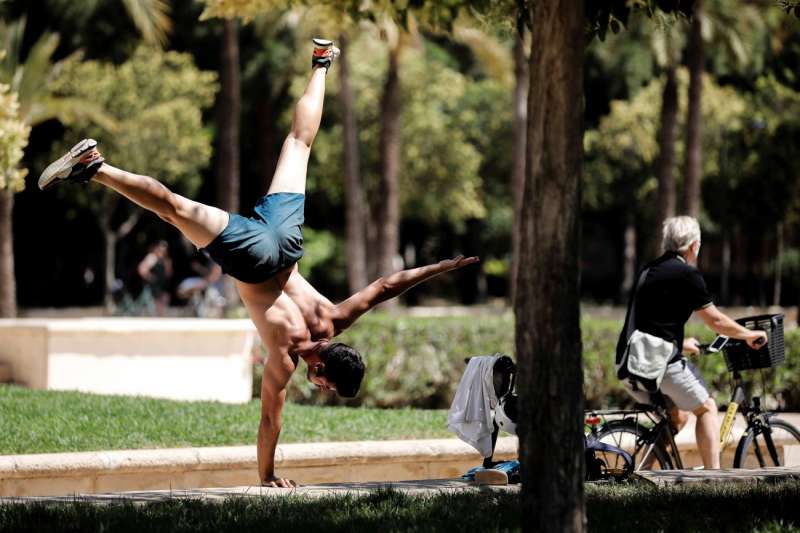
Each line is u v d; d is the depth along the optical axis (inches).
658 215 3250.5
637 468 895.7
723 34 3137.3
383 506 678.5
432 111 4731.8
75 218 4805.6
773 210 4424.2
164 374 1528.1
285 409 1242.6
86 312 4451.3
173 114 4116.6
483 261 5669.3
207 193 5073.8
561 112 518.0
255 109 4672.7
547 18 520.4
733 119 4365.2
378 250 3575.3
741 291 5383.9
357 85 4598.9
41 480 870.4
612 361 1590.8
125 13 4158.5
